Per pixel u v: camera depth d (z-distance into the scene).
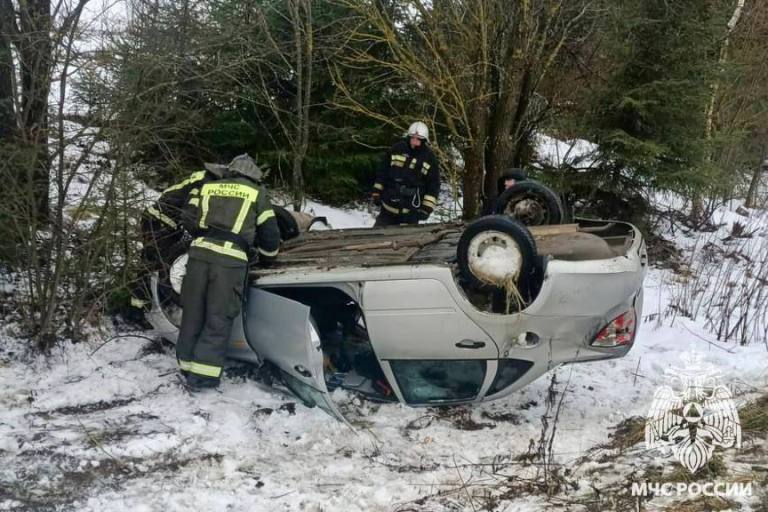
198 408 4.46
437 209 9.84
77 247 5.08
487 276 4.18
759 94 13.77
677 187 9.95
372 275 4.34
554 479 3.79
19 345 5.04
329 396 4.36
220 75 6.07
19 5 4.77
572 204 10.26
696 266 9.50
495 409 4.75
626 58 9.62
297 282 4.52
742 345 6.22
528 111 8.73
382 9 7.86
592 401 4.94
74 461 3.77
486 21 7.41
